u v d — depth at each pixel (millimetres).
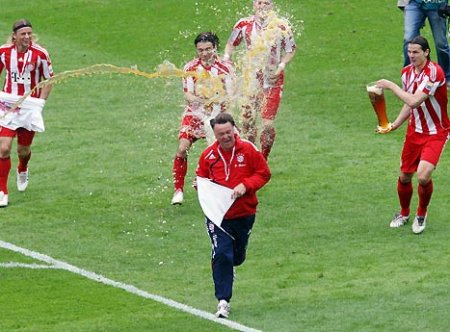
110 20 69438
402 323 33156
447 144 49844
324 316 33844
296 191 45469
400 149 49812
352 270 37531
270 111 45094
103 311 34719
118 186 46938
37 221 43344
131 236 41625
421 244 39625
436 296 35062
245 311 34469
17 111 44781
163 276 37781
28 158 46062
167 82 58562
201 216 43406
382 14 68312
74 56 64250
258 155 33969
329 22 67250
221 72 42500
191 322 33656
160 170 48594
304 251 39500
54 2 73188
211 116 42625
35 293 36312
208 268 38406
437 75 38906
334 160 48844
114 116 55812
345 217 42594
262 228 41812
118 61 63312
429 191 39844
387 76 59312
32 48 44594
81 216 43750
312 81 59156
